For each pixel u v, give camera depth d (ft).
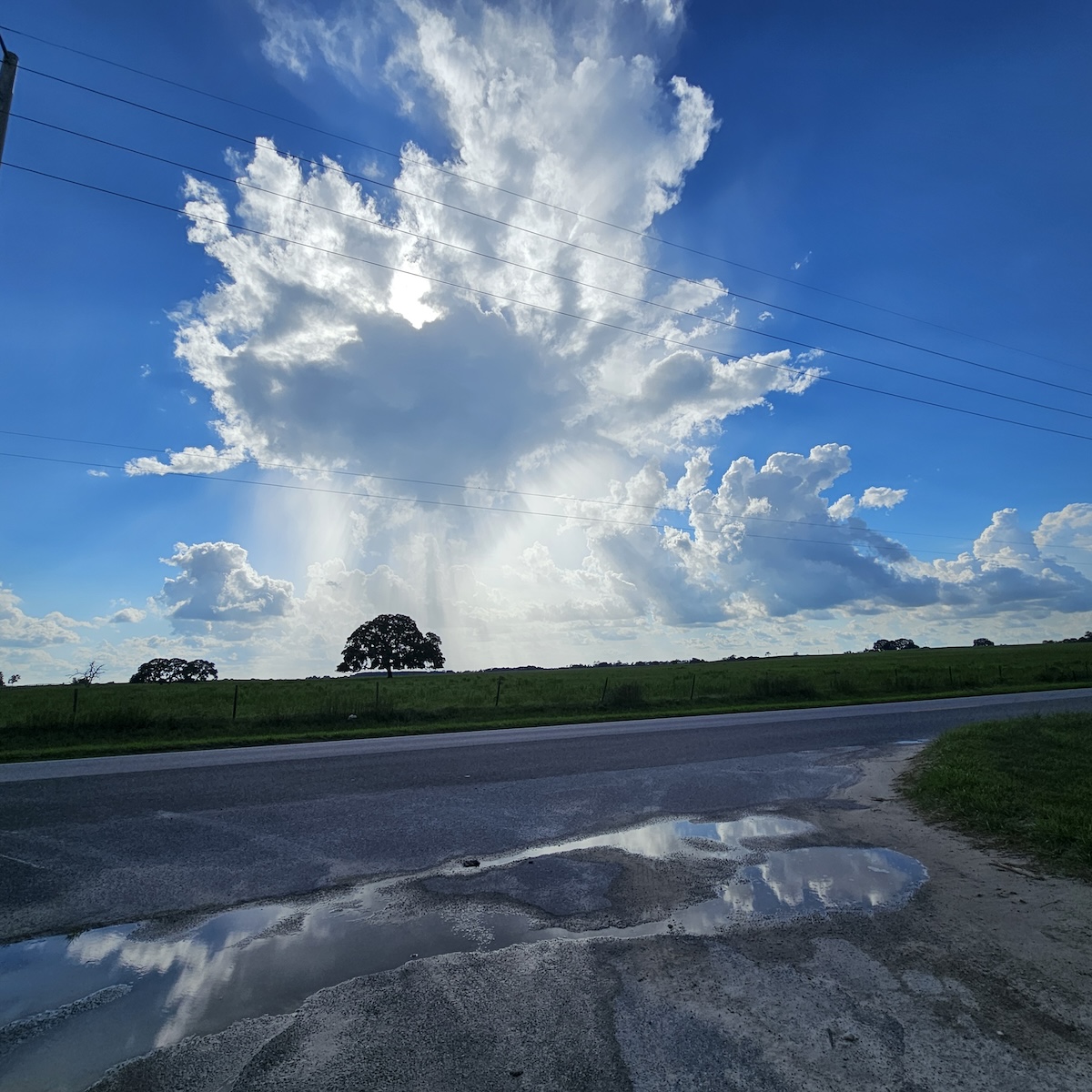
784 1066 10.13
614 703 84.23
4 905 17.37
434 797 29.58
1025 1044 10.64
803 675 122.01
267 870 20.01
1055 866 19.07
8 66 29.17
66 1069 10.43
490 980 13.06
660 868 20.07
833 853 21.44
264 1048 10.87
